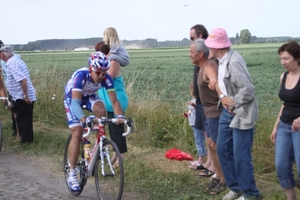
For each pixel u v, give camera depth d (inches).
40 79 470.6
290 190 175.5
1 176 256.1
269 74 1050.1
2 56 307.7
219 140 196.2
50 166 272.1
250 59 1665.8
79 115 194.7
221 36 183.0
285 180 174.1
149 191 221.3
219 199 204.1
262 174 247.4
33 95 318.3
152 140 325.4
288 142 170.7
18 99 312.8
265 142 271.4
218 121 204.2
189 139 311.3
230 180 199.6
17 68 304.8
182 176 236.5
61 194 223.6
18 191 228.1
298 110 167.2
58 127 393.7
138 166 251.6
